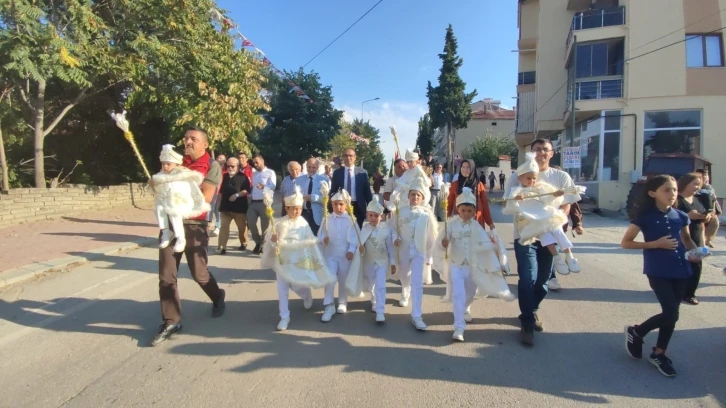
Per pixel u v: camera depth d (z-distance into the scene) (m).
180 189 4.23
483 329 4.56
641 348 3.81
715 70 17.41
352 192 6.91
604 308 5.18
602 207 18.58
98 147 17.08
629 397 3.22
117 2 12.18
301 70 26.72
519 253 4.33
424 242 4.73
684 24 17.58
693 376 3.52
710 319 4.78
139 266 7.01
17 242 8.36
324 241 5.12
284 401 3.16
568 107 20.12
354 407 3.09
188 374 3.57
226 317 4.92
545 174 4.66
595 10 19.45
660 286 3.60
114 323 4.67
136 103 14.24
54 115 14.62
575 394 3.26
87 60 11.29
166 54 12.60
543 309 5.17
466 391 3.30
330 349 4.06
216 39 14.02
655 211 3.71
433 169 11.42
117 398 3.21
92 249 7.75
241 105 14.08
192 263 4.56
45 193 11.51
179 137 14.10
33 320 4.70
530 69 30.72
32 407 3.11
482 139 51.25
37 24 9.95
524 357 3.88
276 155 26.12
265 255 4.82
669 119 17.98
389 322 4.80
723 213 15.59
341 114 28.12
